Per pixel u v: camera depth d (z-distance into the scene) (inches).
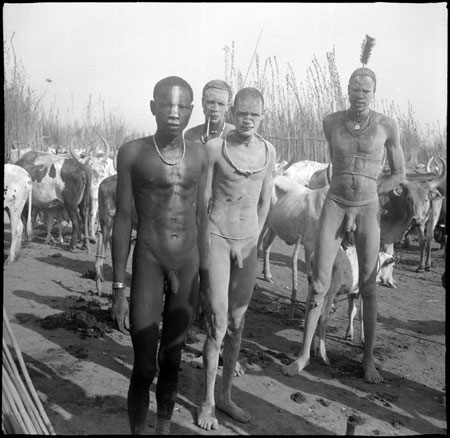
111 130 384.2
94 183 387.2
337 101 282.5
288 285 304.3
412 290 313.7
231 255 140.5
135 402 122.3
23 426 107.0
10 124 353.1
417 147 388.8
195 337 199.0
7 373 108.3
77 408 142.7
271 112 344.2
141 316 121.1
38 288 249.6
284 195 265.7
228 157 136.3
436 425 150.6
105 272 296.5
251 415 148.3
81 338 191.3
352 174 171.0
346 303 275.0
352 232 176.6
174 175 121.0
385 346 216.4
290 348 205.0
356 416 149.0
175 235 122.6
